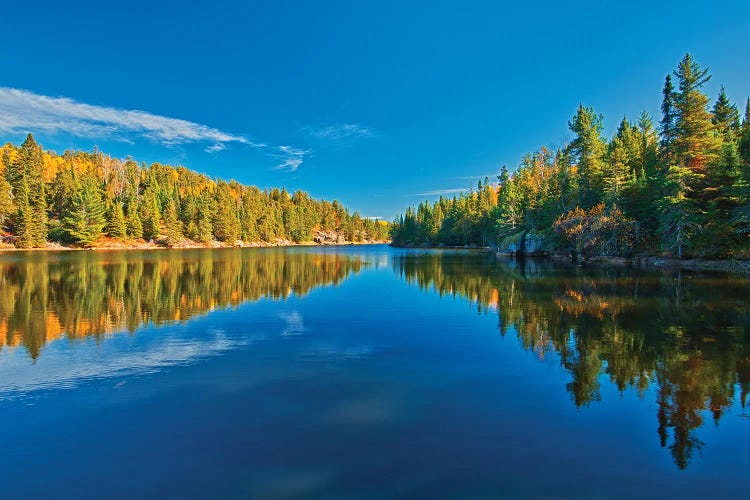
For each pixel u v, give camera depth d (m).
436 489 5.72
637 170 54.38
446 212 137.62
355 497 5.55
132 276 32.75
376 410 8.29
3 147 105.75
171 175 165.25
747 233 34.69
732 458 6.58
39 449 6.83
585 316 17.55
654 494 5.69
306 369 10.87
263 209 141.75
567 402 8.70
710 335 14.18
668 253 41.03
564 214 56.69
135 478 6.02
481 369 10.85
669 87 43.12
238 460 6.46
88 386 9.62
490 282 30.03
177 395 9.08
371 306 20.42
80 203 83.06
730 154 36.22
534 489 5.74
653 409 8.36
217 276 33.69
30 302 20.91
